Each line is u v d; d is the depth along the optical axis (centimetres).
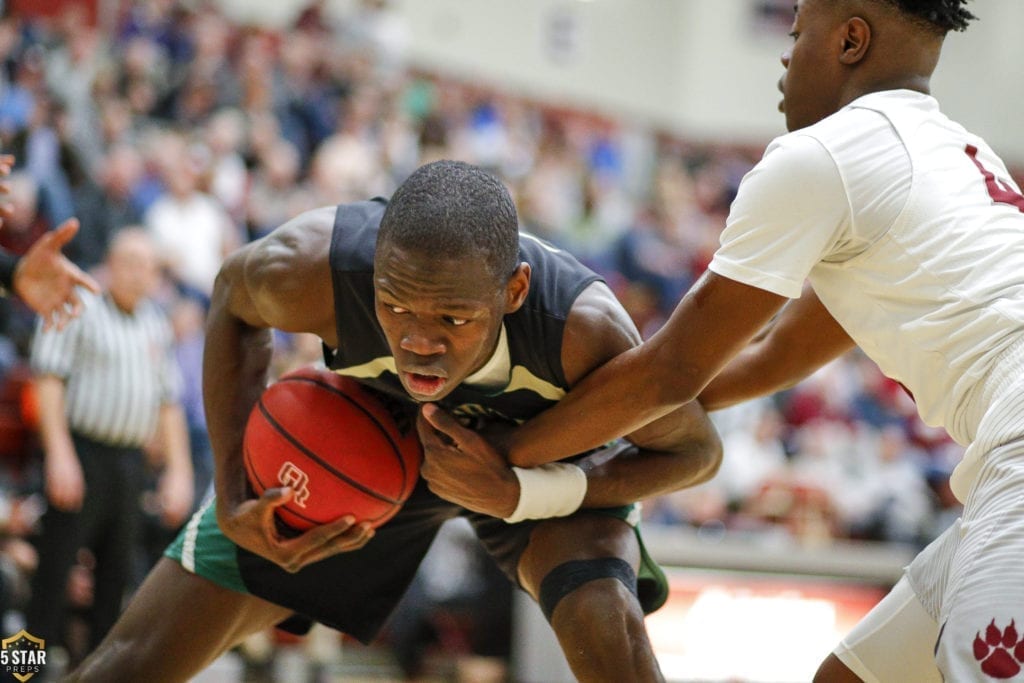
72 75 793
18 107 728
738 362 256
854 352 1018
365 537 241
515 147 1218
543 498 226
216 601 259
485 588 579
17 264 300
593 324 217
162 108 867
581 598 228
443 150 1038
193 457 616
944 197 201
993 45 1457
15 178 646
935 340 197
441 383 200
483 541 265
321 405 239
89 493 475
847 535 731
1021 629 173
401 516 262
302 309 230
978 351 193
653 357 204
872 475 816
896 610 231
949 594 188
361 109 994
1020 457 183
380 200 239
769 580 525
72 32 825
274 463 236
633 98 1440
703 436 239
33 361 471
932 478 859
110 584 487
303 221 234
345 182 881
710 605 518
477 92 1281
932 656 227
